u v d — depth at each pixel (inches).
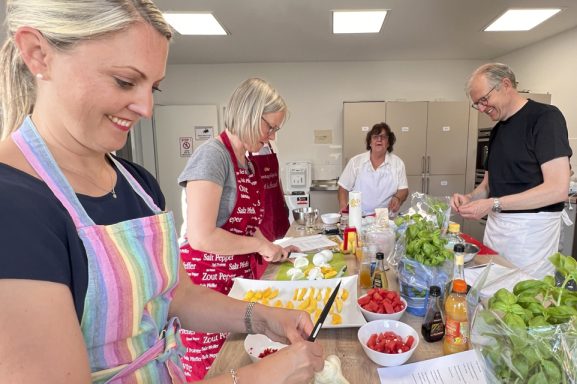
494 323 20.6
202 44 150.1
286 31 132.7
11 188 15.5
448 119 163.5
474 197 82.1
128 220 22.6
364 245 55.0
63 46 16.6
